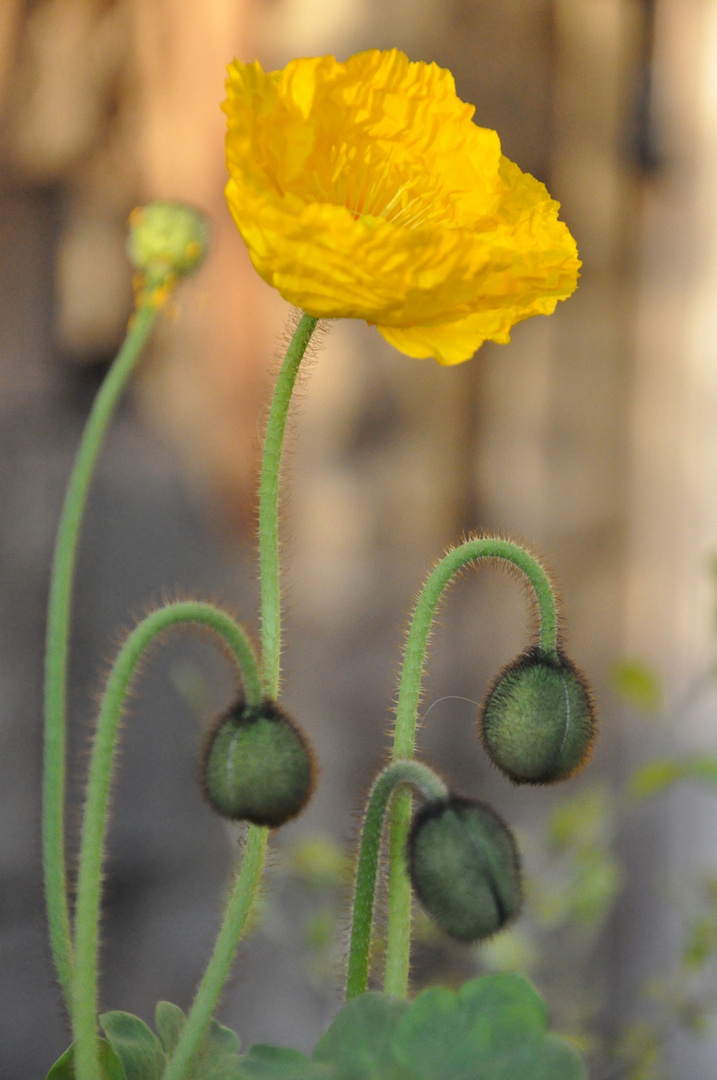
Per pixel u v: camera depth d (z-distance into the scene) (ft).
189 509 5.08
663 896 4.94
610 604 5.21
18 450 5.04
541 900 3.37
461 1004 2.21
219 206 4.43
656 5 4.97
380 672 4.75
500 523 4.93
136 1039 2.29
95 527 5.12
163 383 5.03
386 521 4.71
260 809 2.24
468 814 2.26
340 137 2.28
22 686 5.03
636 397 5.19
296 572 4.74
